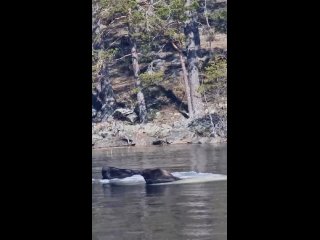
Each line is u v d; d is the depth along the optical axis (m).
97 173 49.62
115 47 68.31
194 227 30.17
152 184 44.84
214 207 34.44
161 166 50.09
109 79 68.38
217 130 67.81
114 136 67.38
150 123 68.25
